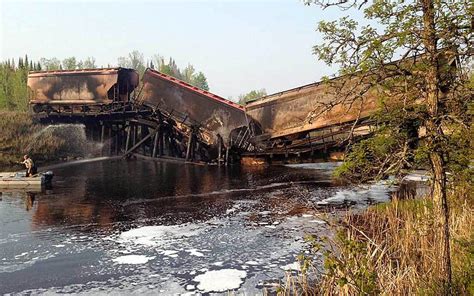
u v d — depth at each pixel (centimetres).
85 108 3189
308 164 2700
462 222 740
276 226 1181
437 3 409
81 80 3120
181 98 2784
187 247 1006
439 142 422
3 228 1185
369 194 1593
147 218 1301
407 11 419
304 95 2250
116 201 1563
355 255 559
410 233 766
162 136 3020
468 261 559
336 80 474
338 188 1759
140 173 2341
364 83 457
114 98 3083
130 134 3153
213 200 1570
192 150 2853
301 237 1064
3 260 925
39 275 840
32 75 3269
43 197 1652
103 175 2269
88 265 891
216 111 2677
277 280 794
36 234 1123
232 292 746
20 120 3167
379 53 430
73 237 1095
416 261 691
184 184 1948
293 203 1484
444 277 493
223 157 2656
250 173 2288
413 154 438
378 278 560
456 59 435
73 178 2164
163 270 860
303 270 639
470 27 404
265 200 1552
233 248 994
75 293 755
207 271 851
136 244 1033
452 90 439
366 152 456
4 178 1884
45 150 3022
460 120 407
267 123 2394
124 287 778
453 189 463
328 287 611
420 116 436
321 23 456
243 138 2619
